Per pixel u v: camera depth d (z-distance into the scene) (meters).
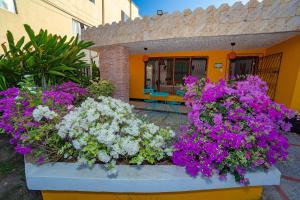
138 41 4.04
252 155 1.29
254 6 2.97
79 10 7.67
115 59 4.73
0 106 1.68
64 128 1.41
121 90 4.79
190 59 5.75
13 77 2.99
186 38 3.65
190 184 1.28
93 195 1.38
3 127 1.54
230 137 1.27
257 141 1.33
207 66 5.49
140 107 5.36
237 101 1.55
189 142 1.39
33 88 2.00
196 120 1.51
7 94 2.08
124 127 1.59
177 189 1.28
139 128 1.60
